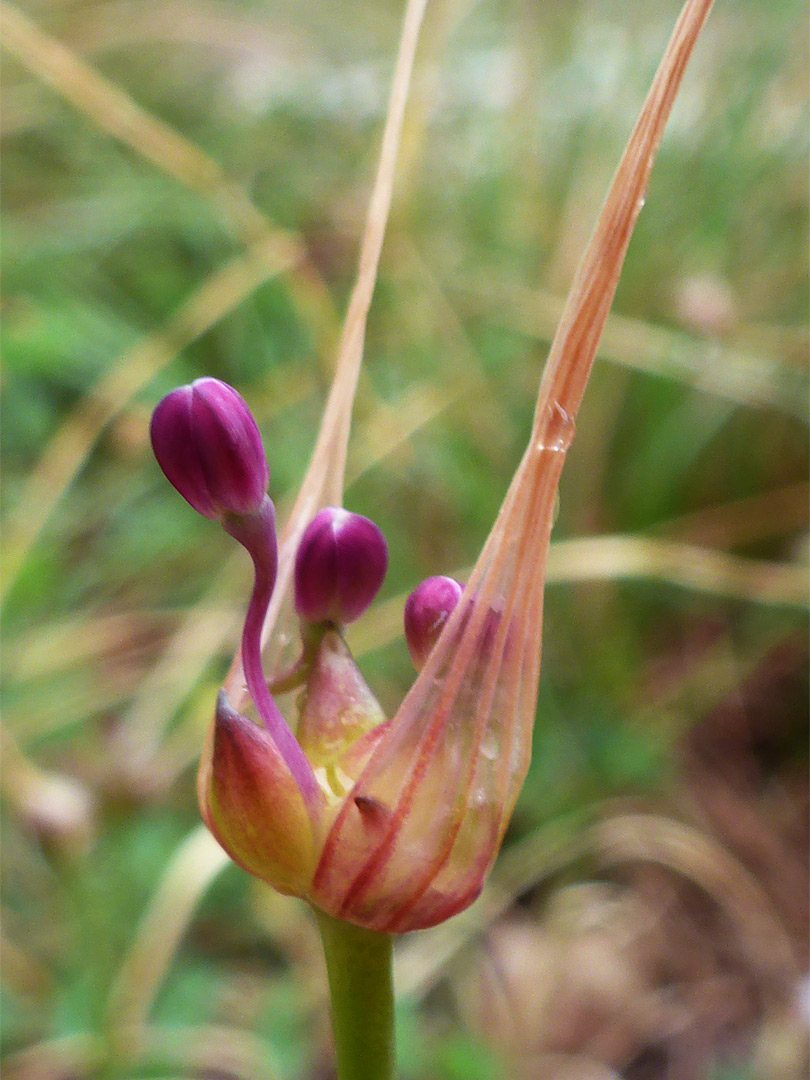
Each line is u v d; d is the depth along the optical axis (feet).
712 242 0.78
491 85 0.89
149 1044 0.48
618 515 0.74
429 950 0.54
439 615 0.21
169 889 0.48
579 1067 0.52
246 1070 0.48
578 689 0.67
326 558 0.21
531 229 0.81
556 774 0.63
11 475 0.76
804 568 0.67
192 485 0.20
